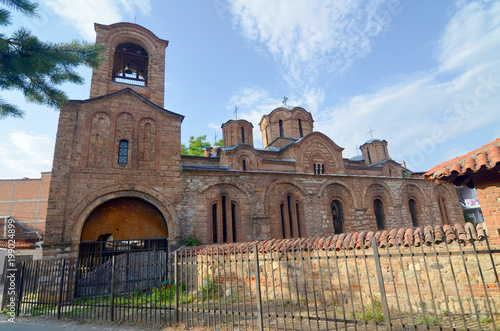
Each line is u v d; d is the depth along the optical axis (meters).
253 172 18.70
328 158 28.66
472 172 6.43
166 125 17.47
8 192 34.28
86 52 9.54
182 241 15.60
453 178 7.06
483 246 6.92
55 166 14.39
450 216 24.86
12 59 8.25
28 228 31.58
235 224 17.64
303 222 19.55
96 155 15.51
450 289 7.30
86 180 14.80
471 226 7.45
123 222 15.48
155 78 19.55
